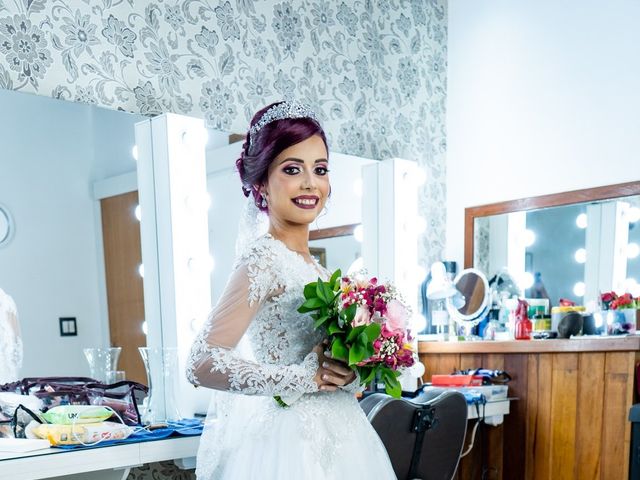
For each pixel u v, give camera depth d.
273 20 2.57
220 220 2.24
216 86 2.37
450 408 1.93
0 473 1.37
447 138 3.30
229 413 1.46
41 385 1.81
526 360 2.59
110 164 2.01
